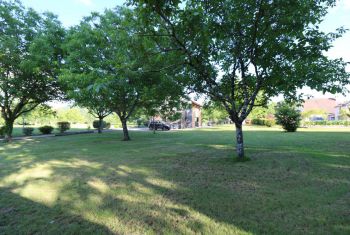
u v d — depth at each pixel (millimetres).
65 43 16250
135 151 10727
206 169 6715
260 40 6750
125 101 15859
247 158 7852
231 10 6160
